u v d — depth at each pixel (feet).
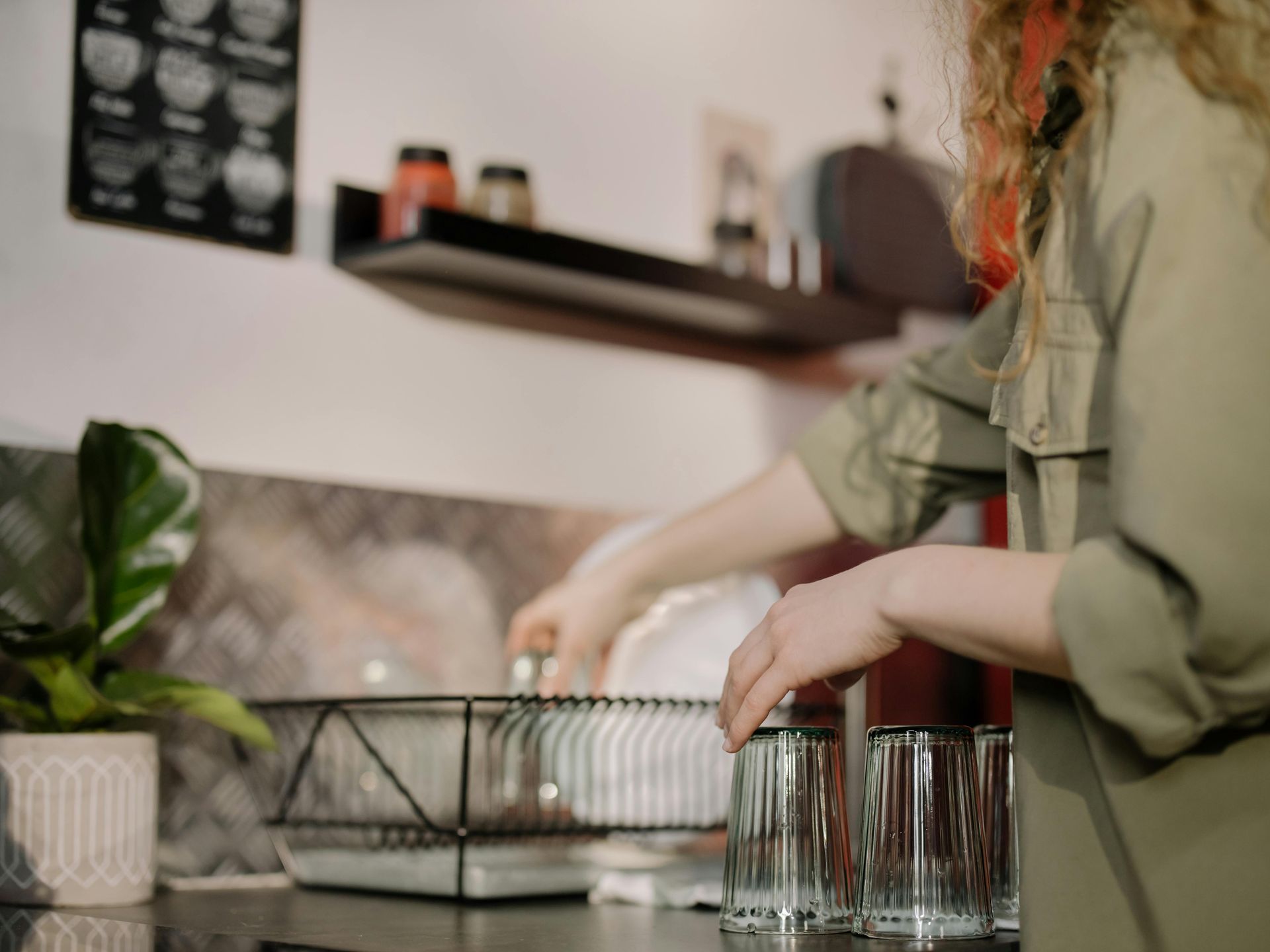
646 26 6.75
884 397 4.28
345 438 5.52
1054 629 2.29
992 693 7.57
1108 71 2.50
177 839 4.83
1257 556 2.09
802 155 7.38
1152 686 2.17
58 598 4.72
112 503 4.32
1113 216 2.36
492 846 4.42
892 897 3.01
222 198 5.25
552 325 6.23
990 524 7.84
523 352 6.12
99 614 4.24
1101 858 2.53
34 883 3.98
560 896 4.24
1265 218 2.24
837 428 4.32
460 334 5.91
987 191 2.77
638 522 6.02
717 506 4.54
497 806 5.17
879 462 4.21
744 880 3.23
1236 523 2.09
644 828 4.56
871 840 3.07
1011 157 2.71
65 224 4.90
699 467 6.70
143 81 5.09
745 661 2.80
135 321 5.03
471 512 5.79
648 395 6.55
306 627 5.26
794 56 7.41
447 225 5.24
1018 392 2.70
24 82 4.83
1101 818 2.54
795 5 7.43
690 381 6.73
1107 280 2.37
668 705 4.94
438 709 5.33
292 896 4.43
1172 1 2.35
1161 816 2.40
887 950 2.84
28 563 4.66
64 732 4.16
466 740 4.14
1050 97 2.74
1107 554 2.24
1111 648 2.18
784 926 3.16
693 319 6.44
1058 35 2.81
